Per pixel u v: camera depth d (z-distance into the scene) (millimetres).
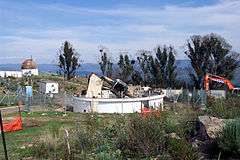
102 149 17609
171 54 86375
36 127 31625
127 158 16312
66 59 109062
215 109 24016
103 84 52906
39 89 81750
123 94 52312
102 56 92625
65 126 29688
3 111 46500
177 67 86438
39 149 18828
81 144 18531
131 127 18000
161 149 16094
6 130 29094
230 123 16969
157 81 86938
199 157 15344
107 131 20250
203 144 17594
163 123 20422
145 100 49719
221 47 81812
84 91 54656
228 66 81938
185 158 14422
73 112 46188
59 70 110188
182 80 85625
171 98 58750
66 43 109938
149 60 87812
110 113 45281
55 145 18984
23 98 57375
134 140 16766
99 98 48750
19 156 18859
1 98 57500
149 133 16625
